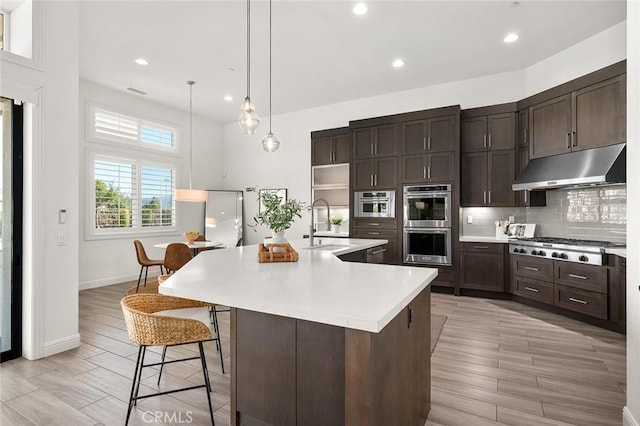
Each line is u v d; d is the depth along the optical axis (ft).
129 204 19.57
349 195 18.63
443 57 14.79
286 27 12.36
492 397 7.29
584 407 6.91
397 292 5.21
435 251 16.52
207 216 23.40
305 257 9.29
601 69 11.84
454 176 16.08
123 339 10.69
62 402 7.15
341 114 20.80
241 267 7.58
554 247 12.78
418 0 10.82
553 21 12.06
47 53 9.43
